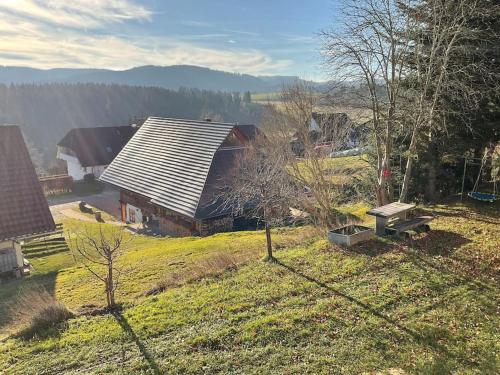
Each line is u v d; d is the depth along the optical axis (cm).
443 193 1720
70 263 1769
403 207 1282
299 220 2059
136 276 1317
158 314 928
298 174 1822
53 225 1819
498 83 1371
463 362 686
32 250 2011
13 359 802
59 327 922
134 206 2755
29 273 1700
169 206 2203
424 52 1395
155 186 2445
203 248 1611
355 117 1597
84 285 1304
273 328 808
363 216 1875
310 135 2059
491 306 845
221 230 2145
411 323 800
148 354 768
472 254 1077
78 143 4809
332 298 912
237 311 898
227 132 2402
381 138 1664
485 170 1756
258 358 726
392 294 908
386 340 754
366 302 883
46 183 3991
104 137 4997
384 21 1315
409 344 739
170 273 1285
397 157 1727
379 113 1463
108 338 844
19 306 1145
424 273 995
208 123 2611
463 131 1494
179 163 2462
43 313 962
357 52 1369
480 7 1308
